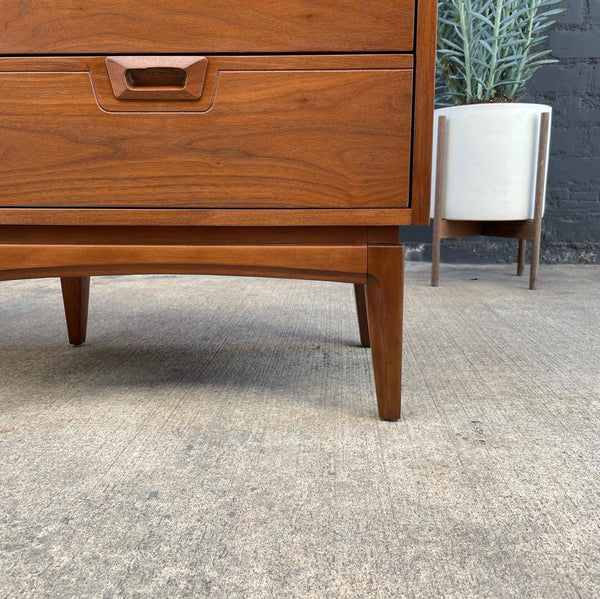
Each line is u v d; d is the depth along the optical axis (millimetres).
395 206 610
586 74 2008
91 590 379
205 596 372
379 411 663
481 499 488
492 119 1491
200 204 616
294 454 572
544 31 1991
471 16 1571
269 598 370
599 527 448
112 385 789
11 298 1460
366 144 599
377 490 502
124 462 557
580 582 385
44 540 432
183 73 607
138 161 609
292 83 589
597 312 1262
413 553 415
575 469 542
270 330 1105
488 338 1040
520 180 1526
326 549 420
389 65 584
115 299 1433
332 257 630
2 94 600
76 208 621
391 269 628
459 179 1557
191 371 851
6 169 615
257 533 439
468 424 651
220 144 604
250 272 645
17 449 587
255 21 581
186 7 579
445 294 1496
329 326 1137
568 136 2047
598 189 2064
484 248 2131
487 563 404
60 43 589
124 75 588
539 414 682
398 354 644
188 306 1343
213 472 535
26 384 793
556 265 2086
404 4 573
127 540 431
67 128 604
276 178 609
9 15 585
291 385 788
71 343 998
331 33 580
